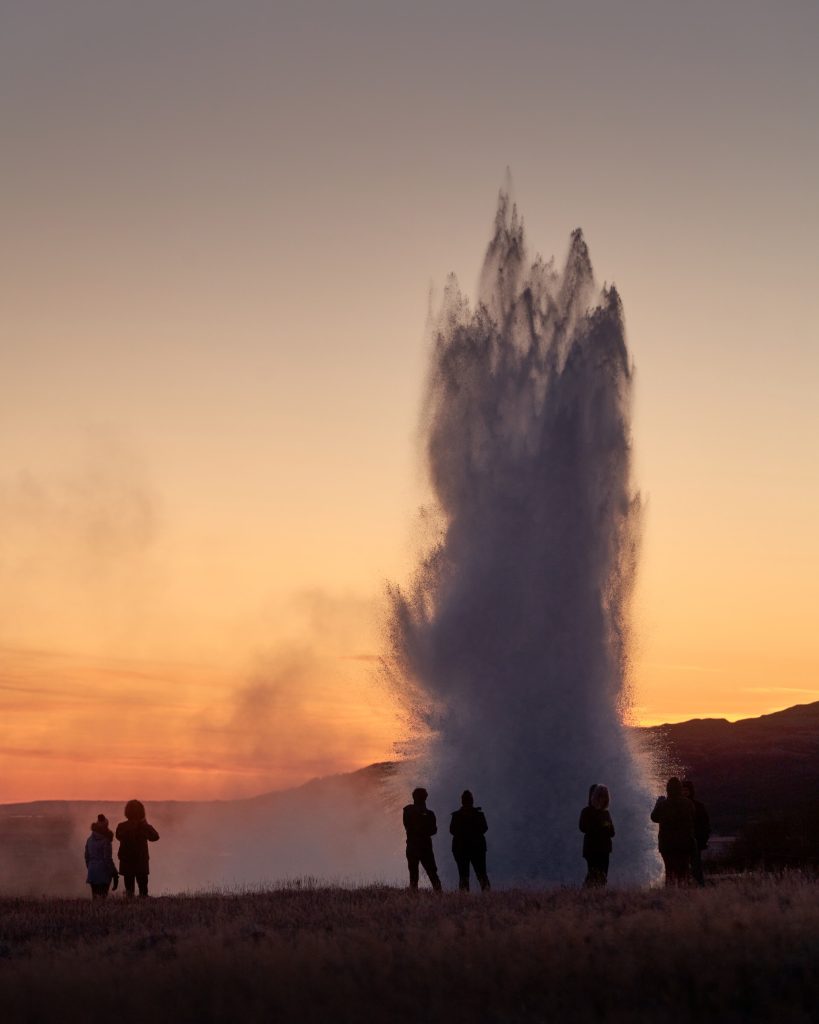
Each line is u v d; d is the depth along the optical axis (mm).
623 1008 10805
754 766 109625
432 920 15789
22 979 12031
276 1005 11188
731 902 14719
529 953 12039
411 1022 10805
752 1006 10766
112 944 15102
